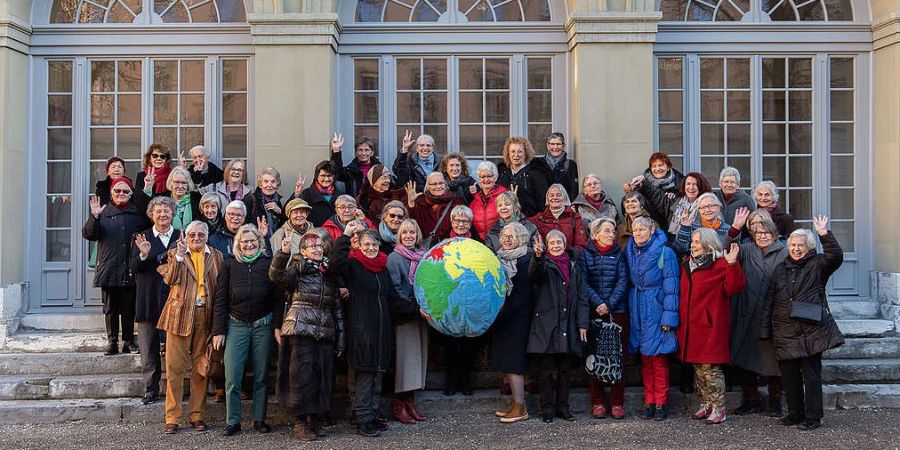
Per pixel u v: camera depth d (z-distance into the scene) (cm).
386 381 603
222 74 755
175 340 556
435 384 639
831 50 769
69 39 749
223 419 596
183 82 755
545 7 767
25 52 741
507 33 762
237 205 589
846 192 775
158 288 597
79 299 743
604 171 723
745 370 597
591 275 589
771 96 771
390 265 569
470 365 622
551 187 631
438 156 709
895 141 741
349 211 597
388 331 552
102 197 679
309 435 536
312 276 535
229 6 758
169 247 591
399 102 764
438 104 765
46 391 616
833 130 775
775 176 770
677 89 764
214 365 584
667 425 568
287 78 720
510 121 763
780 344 552
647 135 725
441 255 545
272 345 559
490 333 605
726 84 768
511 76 763
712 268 566
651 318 574
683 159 764
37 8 753
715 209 595
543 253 563
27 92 746
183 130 755
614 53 727
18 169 731
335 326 545
